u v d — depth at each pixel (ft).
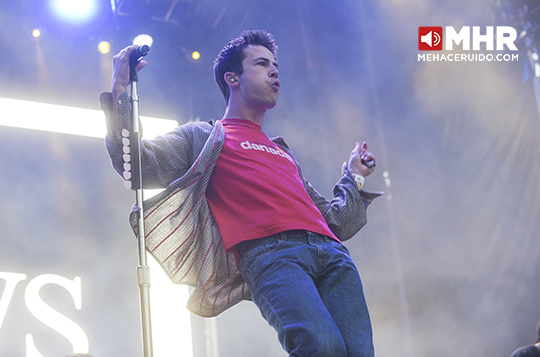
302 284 4.19
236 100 5.63
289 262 4.36
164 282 18.35
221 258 4.93
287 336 4.01
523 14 22.41
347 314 4.37
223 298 5.31
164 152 4.85
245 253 4.63
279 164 5.20
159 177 4.81
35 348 18.60
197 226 4.87
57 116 21.49
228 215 4.83
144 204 4.52
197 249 4.84
